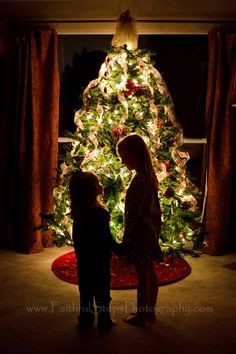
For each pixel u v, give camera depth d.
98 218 2.27
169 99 3.23
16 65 3.84
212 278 3.21
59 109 4.14
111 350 2.16
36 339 2.26
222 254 3.83
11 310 2.61
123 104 2.93
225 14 3.72
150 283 2.46
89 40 4.07
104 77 3.19
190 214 3.15
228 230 3.98
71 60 4.10
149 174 2.36
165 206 3.14
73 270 3.29
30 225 3.77
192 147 4.18
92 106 3.13
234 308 2.68
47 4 3.59
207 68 4.04
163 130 3.10
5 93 3.81
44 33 3.77
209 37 3.74
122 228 3.11
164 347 2.19
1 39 3.78
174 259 3.56
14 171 3.86
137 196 2.29
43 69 3.81
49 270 3.35
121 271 3.26
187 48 4.06
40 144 3.87
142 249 2.31
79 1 3.53
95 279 2.32
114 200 3.04
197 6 3.61
